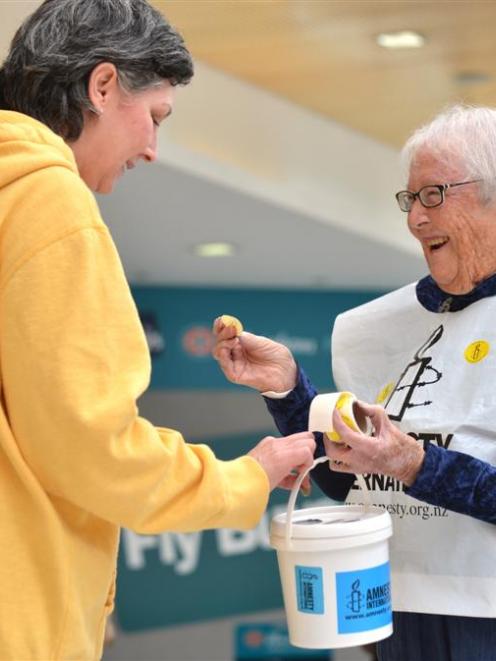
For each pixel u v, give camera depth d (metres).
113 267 1.86
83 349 1.79
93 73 1.97
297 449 2.05
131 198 5.92
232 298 8.13
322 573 2.08
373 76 5.12
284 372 2.43
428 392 2.27
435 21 4.14
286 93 5.57
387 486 2.32
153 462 1.84
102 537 1.95
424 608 2.23
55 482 1.83
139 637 7.41
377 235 6.74
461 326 2.28
